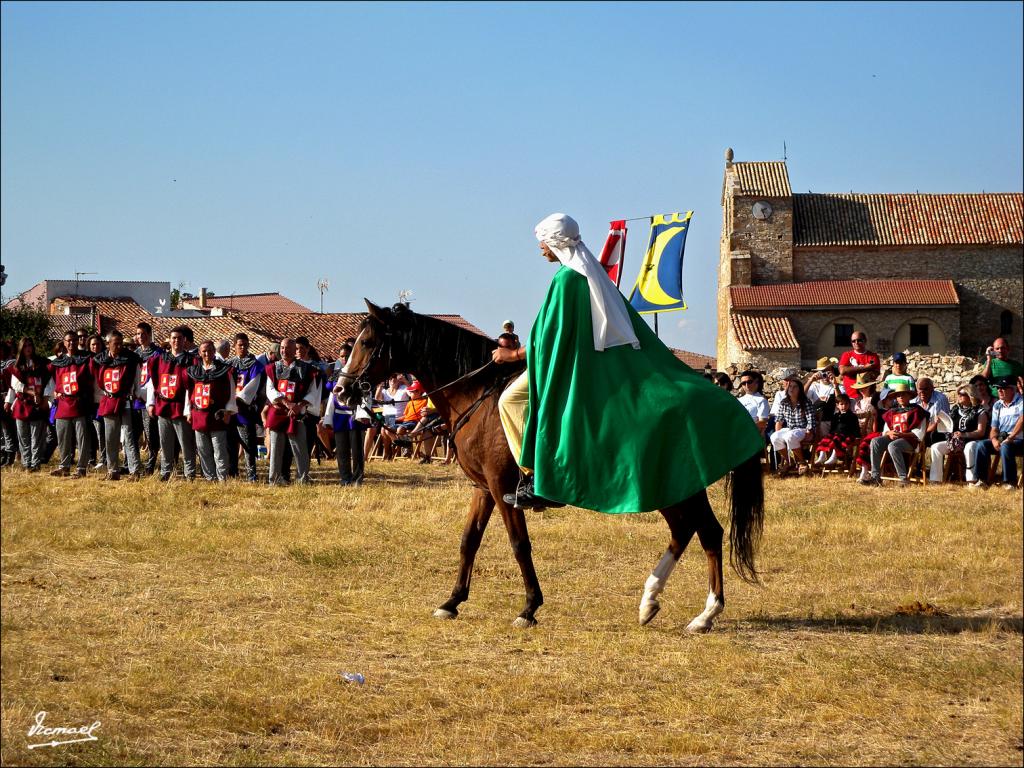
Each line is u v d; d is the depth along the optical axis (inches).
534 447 339.6
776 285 2625.5
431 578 428.8
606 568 455.2
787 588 416.2
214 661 309.4
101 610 364.2
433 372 366.6
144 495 625.0
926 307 2546.8
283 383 696.4
